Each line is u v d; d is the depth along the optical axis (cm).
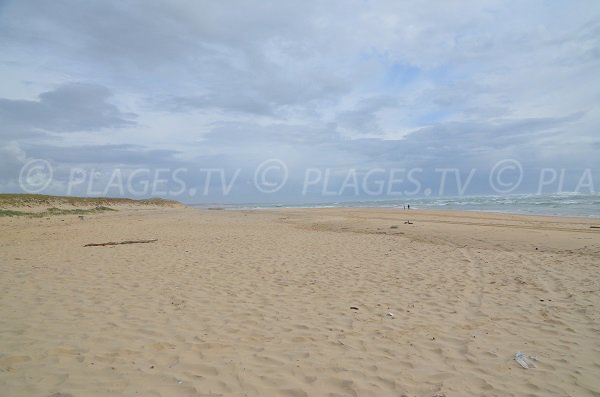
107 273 790
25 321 494
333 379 361
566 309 573
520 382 363
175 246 1213
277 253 1082
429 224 1941
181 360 393
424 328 499
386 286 711
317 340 456
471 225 1845
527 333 484
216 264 908
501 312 564
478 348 438
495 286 710
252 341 449
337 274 810
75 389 328
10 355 392
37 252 1053
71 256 993
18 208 3159
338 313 556
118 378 351
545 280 752
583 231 1523
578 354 423
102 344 428
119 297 614
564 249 1135
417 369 385
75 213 3234
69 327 477
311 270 850
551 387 354
